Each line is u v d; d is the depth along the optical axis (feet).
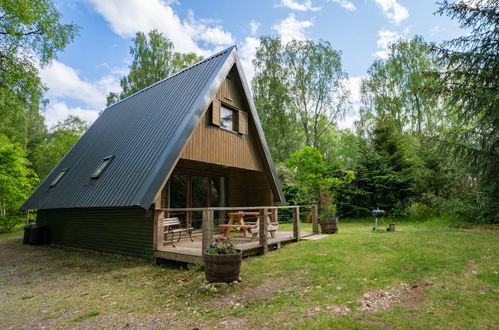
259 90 87.86
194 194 35.68
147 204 22.98
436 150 35.50
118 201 24.45
